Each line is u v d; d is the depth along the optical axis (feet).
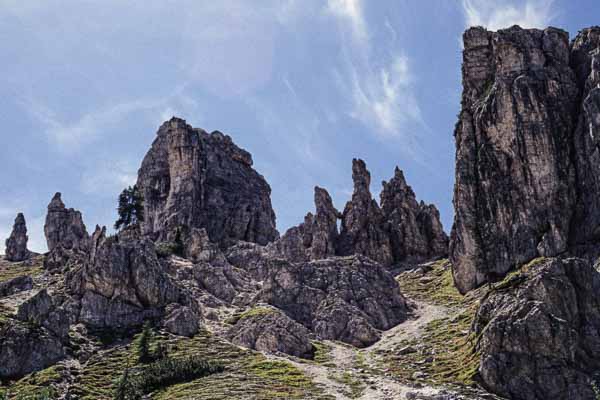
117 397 323.78
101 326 421.59
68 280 472.85
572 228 485.15
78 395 335.88
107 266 442.50
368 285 495.41
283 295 487.20
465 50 586.04
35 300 401.29
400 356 395.96
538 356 330.13
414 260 632.38
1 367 359.46
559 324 335.26
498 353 337.11
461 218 523.70
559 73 536.83
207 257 566.77
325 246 632.38
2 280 586.86
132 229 621.72
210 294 507.30
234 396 321.32
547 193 499.10
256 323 427.33
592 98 503.20
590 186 488.02
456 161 548.31
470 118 551.59
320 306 472.03
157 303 441.68
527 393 321.11
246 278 568.82
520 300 352.90
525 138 515.09
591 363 332.39
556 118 520.01
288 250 631.56
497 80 544.62
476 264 508.12
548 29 559.79
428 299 513.86
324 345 429.38
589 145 495.41
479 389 328.08
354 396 329.11
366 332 440.04
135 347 397.19
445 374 352.28
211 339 414.62
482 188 523.29
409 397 319.47
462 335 402.11
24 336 376.27
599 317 350.23
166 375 353.72
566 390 318.65
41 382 345.92
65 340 393.29
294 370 370.32
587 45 554.46
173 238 625.82
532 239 489.26
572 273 363.56
